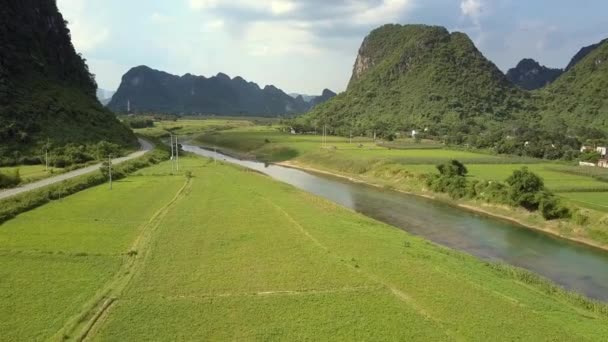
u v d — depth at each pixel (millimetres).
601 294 35875
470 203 67125
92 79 156750
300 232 42969
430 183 76938
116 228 43188
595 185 71438
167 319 25344
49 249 36312
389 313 26641
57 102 108812
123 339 23219
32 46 121125
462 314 26891
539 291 32750
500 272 36906
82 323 24609
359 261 35531
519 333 24922
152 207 52594
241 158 138875
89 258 34531
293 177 98375
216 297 28344
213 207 53062
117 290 28906
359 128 195250
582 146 132500
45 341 22625
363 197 74562
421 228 54875
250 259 35250
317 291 29578
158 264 33688
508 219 59469
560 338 24562
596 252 46562
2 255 34688
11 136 86500
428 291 30047
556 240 50750
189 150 159625
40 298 27500
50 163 80938
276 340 23453
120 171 78438
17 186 60500
